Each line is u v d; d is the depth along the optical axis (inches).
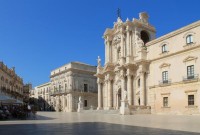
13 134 533.3
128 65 2092.8
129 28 2233.0
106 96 2486.5
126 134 512.4
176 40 1675.7
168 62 1731.1
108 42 2508.6
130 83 2100.1
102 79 2593.5
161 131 564.4
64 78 3321.9
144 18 2357.3
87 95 3267.7
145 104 1909.4
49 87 4168.3
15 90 3361.2
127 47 2206.0
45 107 4207.7
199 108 1476.4
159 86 1787.6
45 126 734.5
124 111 1707.7
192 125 731.4
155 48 1859.0
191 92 1534.2
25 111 1352.1
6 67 2709.2
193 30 1552.7
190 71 1561.3
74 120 1059.9
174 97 1657.2
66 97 3245.6
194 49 1537.9
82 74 3272.6
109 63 2450.8
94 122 911.0
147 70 1935.3
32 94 5108.3
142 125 744.3
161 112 1749.5
